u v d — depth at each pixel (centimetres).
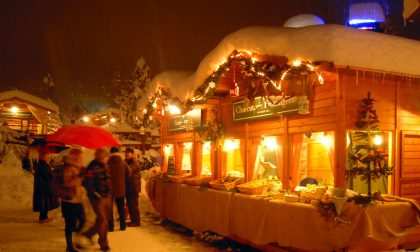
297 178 652
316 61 510
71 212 646
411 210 527
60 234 801
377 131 586
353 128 564
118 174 856
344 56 508
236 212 680
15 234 798
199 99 795
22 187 1362
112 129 2673
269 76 622
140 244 737
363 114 563
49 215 1035
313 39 515
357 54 520
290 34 549
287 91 617
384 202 523
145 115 1115
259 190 662
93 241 730
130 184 919
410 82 623
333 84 569
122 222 868
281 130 677
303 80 597
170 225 942
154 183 1043
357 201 496
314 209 514
